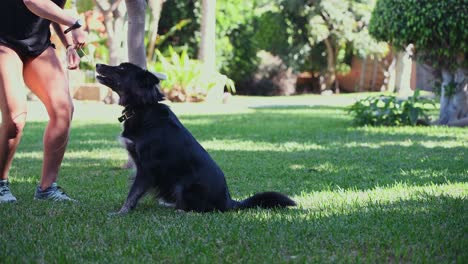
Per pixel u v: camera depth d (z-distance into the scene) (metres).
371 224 4.20
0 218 4.43
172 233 3.96
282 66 29.78
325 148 9.15
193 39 26.80
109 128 12.67
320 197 5.36
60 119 5.10
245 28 28.47
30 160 8.27
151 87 4.88
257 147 9.43
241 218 4.45
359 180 6.41
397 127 11.93
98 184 6.25
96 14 22.23
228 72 28.52
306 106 19.59
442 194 5.23
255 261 3.33
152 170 4.75
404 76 27.75
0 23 4.83
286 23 28.00
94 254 3.48
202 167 4.78
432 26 11.09
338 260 3.34
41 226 4.20
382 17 11.80
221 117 15.17
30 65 5.02
